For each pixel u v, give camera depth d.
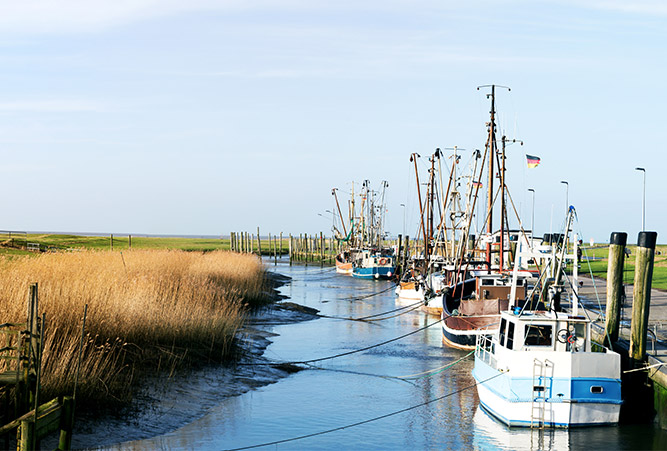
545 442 18.91
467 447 18.59
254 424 20.50
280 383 26.34
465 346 34.06
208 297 33.19
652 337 25.66
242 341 32.66
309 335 39.34
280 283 78.50
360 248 99.19
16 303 19.75
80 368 18.64
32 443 12.88
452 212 53.00
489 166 43.12
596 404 19.69
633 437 19.19
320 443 18.88
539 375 19.70
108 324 22.89
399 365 30.53
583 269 76.50
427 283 56.69
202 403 22.31
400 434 19.80
